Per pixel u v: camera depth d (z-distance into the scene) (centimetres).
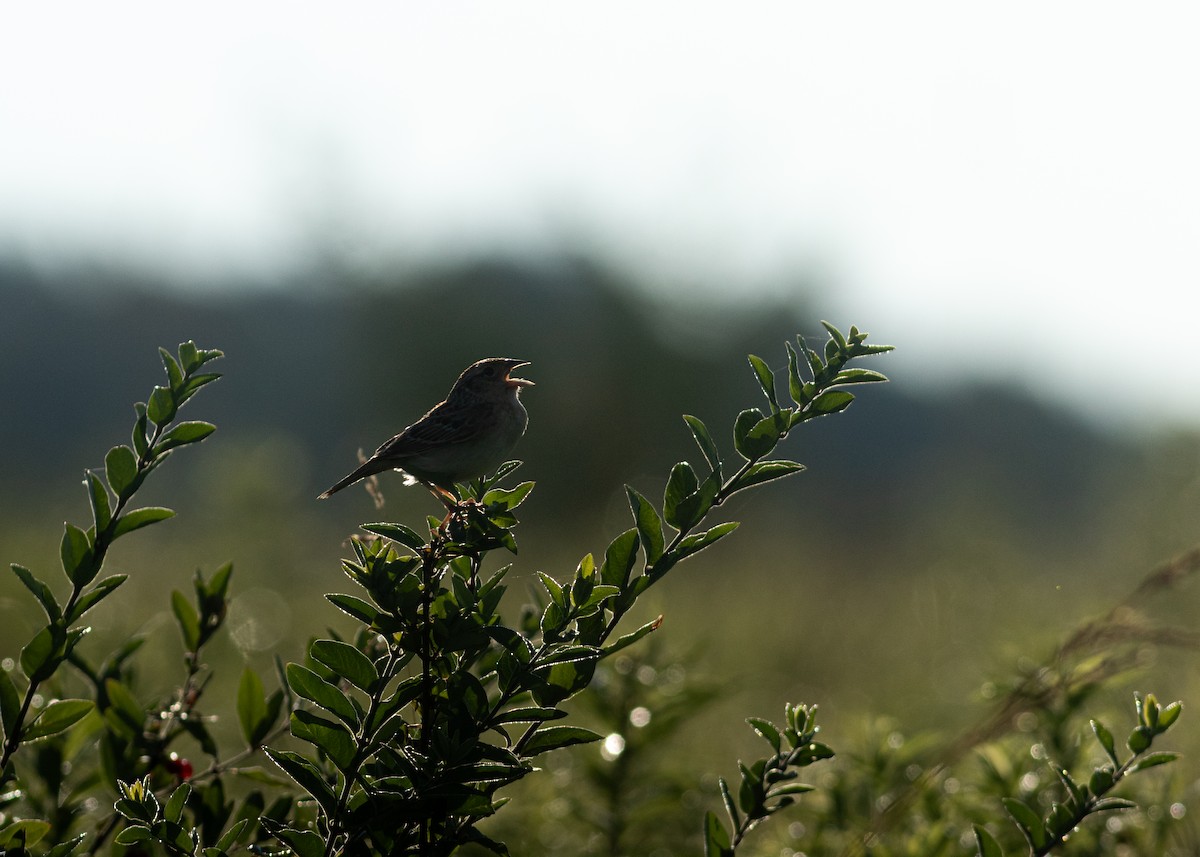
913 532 3472
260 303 6656
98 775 592
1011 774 721
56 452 5384
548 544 3172
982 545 2289
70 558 459
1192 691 1040
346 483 926
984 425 5672
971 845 654
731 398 3941
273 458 2259
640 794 802
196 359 475
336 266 4234
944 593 2077
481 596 464
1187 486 1833
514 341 3938
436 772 428
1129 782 730
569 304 4019
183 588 1917
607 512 3669
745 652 1880
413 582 445
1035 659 774
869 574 2816
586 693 796
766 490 3872
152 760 590
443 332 4016
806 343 489
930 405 6397
